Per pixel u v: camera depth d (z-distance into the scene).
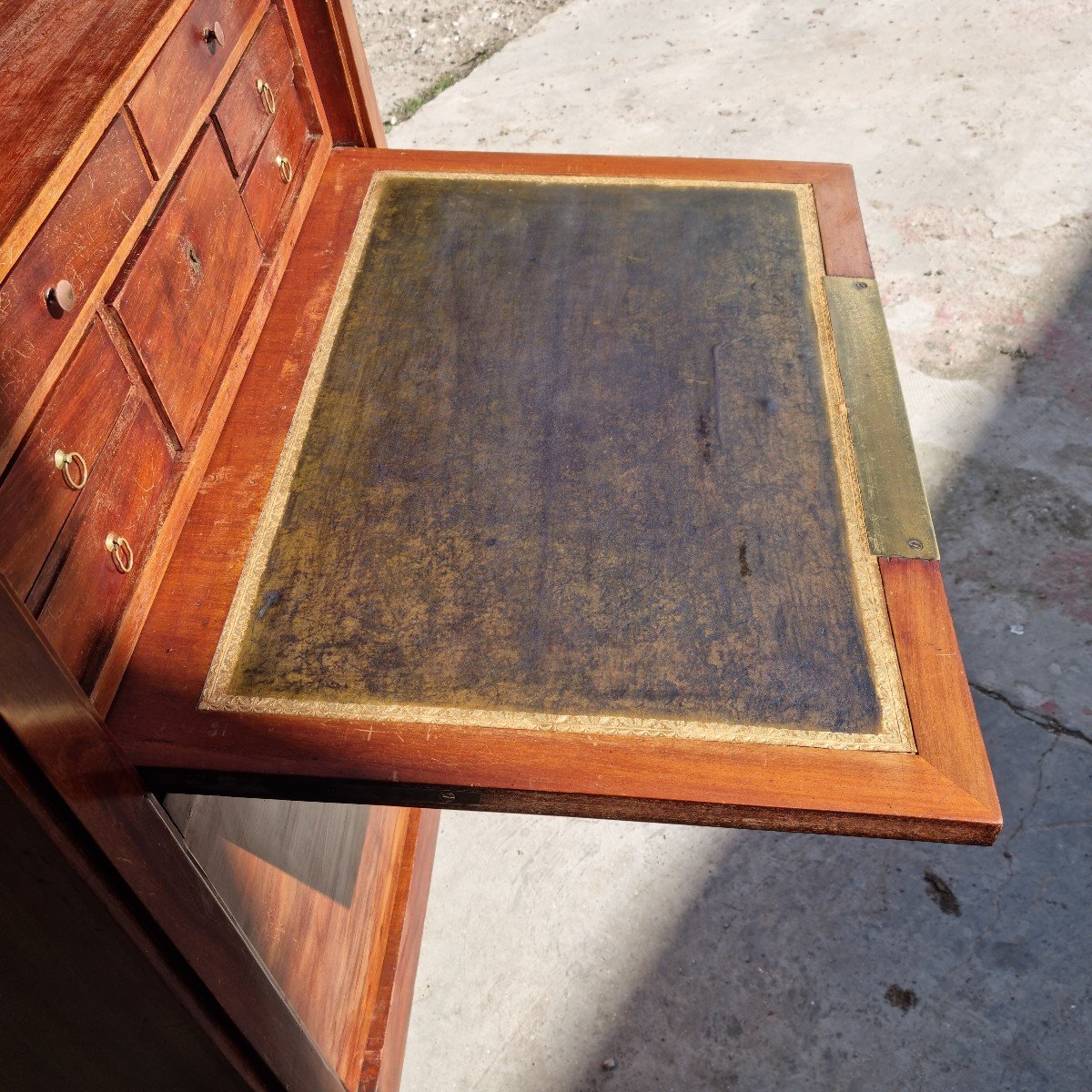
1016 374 2.55
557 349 1.33
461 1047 1.72
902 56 3.63
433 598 1.07
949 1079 1.61
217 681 1.01
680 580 1.08
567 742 0.96
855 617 1.05
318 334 1.35
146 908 0.90
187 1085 1.13
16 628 0.72
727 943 1.78
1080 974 1.70
